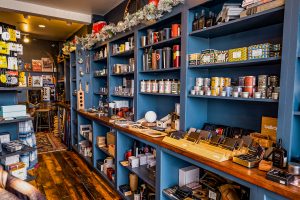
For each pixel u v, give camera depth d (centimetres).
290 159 137
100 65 454
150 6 237
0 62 249
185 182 212
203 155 160
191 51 215
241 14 165
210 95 192
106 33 353
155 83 265
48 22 524
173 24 234
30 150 250
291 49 134
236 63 171
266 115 181
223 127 209
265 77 157
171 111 281
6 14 466
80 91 447
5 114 247
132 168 265
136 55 288
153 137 216
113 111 351
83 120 455
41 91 711
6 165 235
